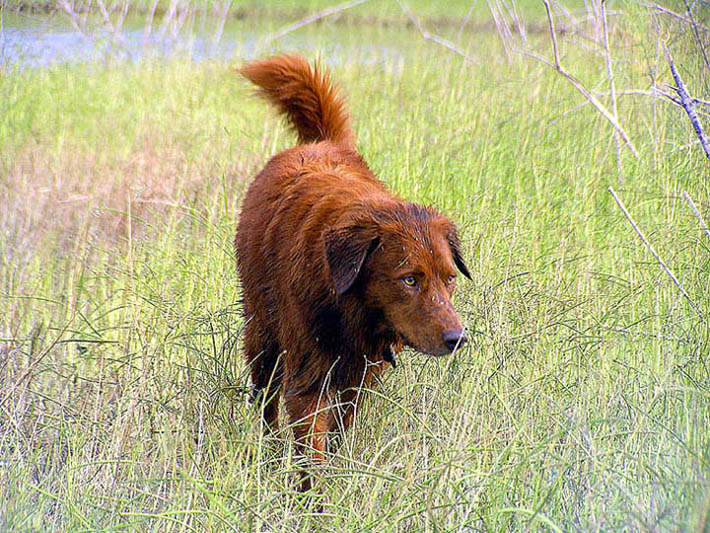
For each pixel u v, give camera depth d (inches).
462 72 759.1
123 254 488.7
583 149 568.1
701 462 269.3
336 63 930.7
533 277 426.0
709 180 473.1
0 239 507.5
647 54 550.6
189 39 996.6
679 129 522.0
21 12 1032.2
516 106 648.4
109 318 438.9
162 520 275.6
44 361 384.8
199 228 523.8
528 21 1130.0
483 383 339.0
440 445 302.7
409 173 538.9
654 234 454.0
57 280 478.6
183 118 745.0
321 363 321.1
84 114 748.6
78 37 994.7
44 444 342.0
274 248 337.1
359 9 1285.7
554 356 369.4
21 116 729.6
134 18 1131.3
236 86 786.2
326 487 298.0
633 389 348.5
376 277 301.9
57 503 301.9
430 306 293.1
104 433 335.9
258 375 363.3
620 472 288.5
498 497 278.2
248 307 362.0
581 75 692.7
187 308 412.8
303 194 338.6
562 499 289.3
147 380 354.3
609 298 417.1
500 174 543.8
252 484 290.5
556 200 512.4
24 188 595.8
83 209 578.6
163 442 311.6
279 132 660.1
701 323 378.9
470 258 435.8
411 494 279.6
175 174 633.0
